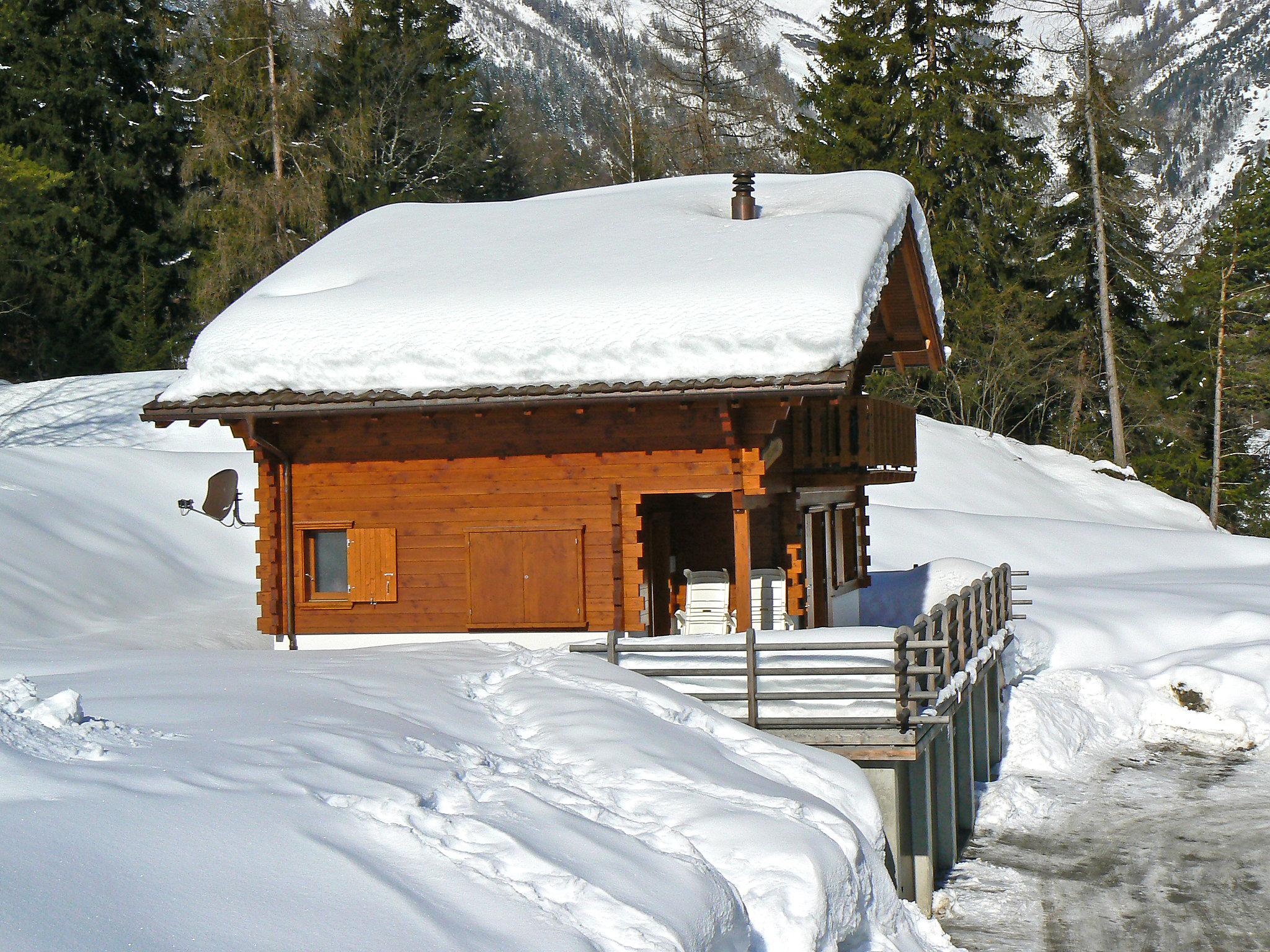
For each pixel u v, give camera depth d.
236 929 4.96
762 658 11.89
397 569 15.04
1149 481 52.88
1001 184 52.19
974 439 43.81
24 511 22.67
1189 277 56.44
